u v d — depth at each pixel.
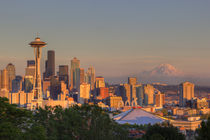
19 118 139.75
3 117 131.62
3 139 117.50
